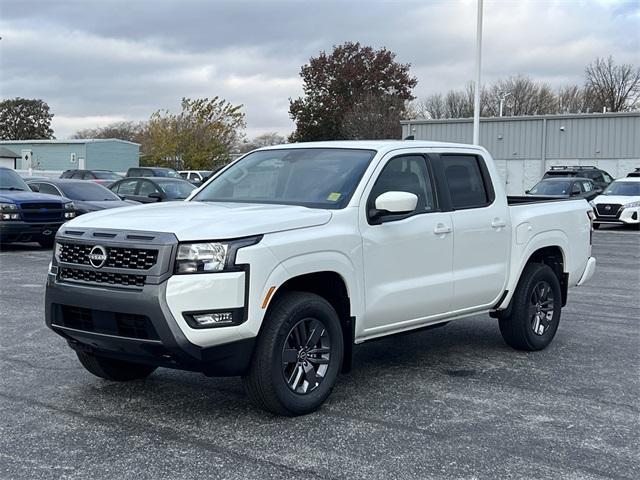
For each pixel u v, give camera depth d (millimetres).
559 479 4395
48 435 5031
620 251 18484
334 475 4391
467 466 4562
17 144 67875
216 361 4984
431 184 6613
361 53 70188
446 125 46625
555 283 7812
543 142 43312
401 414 5551
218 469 4469
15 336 7996
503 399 5988
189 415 5465
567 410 5723
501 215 7188
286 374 5379
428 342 8117
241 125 58656
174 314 4828
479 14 25844
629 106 81875
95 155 64938
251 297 4961
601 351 7762
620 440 5078
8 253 16438
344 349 5809
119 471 4430
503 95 73812
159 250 4891
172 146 56281
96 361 6027
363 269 5789
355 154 6309
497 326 9047
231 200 6371
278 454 4711
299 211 5547
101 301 5039
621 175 41250
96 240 5145
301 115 70375
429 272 6406
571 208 8234
